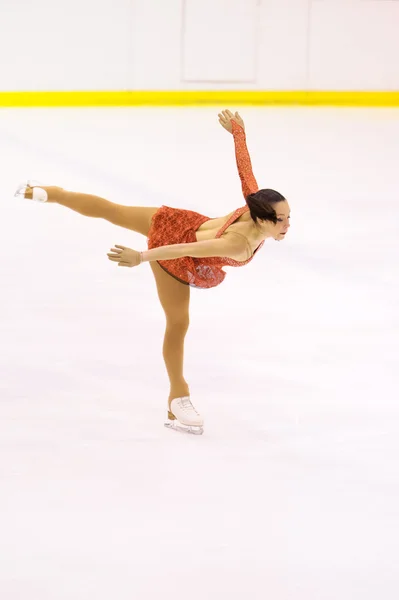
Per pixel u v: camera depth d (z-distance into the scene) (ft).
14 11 132.05
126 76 133.28
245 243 47.09
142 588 37.78
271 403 56.03
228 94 132.87
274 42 130.41
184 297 51.55
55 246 82.99
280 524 43.09
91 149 111.96
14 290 72.64
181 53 132.05
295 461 49.26
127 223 50.83
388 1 127.75
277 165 104.22
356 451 50.44
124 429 52.95
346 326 66.90
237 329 66.44
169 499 45.27
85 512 44.01
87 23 131.95
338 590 37.81
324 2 128.47
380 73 129.80
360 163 106.01
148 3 130.62
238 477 47.52
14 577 38.50
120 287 74.08
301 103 132.16
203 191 96.02
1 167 103.60
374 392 57.57
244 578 38.58
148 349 63.57
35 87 134.31
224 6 130.00
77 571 39.01
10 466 48.44
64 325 66.80
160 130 121.60
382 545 41.42
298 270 77.05
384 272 76.43
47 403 55.88
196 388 57.67
